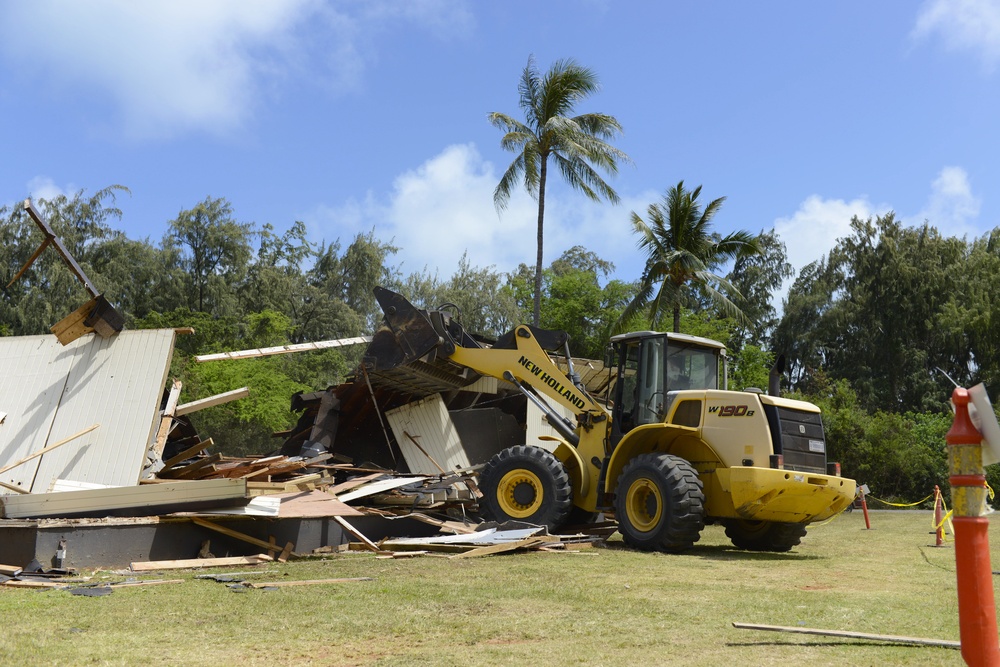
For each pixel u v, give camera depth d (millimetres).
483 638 4750
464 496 12031
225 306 46188
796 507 10227
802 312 55000
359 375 13773
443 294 49281
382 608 5605
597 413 11828
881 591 6969
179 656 4203
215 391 31672
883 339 52188
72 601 5676
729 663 4125
